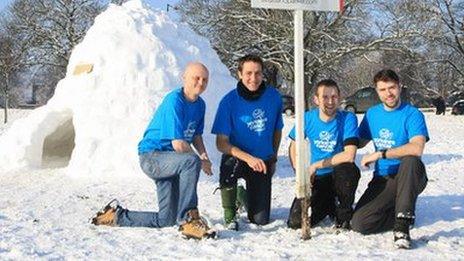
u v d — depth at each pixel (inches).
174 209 209.8
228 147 210.2
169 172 197.9
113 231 204.1
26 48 1418.6
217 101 372.5
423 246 183.9
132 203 261.7
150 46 373.4
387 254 173.8
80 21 1434.5
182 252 176.9
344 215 204.5
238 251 177.6
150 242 188.7
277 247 182.4
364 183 318.3
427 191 284.7
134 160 332.5
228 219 209.8
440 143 572.4
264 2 193.5
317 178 214.2
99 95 357.7
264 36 1195.3
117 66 364.8
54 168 373.7
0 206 254.5
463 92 1711.4
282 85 1492.4
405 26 1190.3
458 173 357.4
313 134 213.3
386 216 198.5
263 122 215.5
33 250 177.8
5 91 1349.7
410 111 198.7
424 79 1772.9
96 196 277.7
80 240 191.6
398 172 187.9
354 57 1251.8
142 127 343.3
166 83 363.6
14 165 365.4
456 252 176.6
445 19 1291.8
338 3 200.4
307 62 1176.2
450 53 1481.3
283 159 430.6
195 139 214.7
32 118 380.5
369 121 206.8
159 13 404.5
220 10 1270.9
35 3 1428.4
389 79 198.4
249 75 212.4
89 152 339.0
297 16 196.5
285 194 281.9
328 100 208.4
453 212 230.8
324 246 183.8
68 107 365.1
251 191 215.6
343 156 203.0
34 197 276.5
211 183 314.3
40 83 1847.9
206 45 412.8
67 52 1414.9
